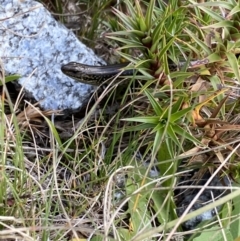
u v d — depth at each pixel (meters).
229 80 0.44
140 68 0.44
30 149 0.47
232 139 0.44
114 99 0.50
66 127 0.49
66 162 0.47
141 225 0.42
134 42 0.45
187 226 0.44
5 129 0.43
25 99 0.48
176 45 0.45
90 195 0.44
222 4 0.41
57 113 0.48
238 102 0.46
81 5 0.59
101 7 0.56
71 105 0.49
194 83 0.44
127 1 0.46
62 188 0.43
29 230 0.38
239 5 0.40
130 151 0.45
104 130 0.45
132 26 0.45
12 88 0.49
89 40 0.56
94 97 0.50
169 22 0.46
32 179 0.42
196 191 0.46
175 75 0.43
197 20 0.46
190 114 0.43
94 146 0.45
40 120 0.48
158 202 0.43
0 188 0.39
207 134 0.43
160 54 0.43
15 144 0.42
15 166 0.41
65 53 0.50
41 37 0.49
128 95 0.49
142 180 0.41
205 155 0.44
